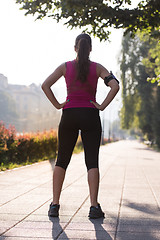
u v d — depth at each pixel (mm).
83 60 3889
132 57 37875
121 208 4789
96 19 6715
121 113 43312
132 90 39438
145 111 42562
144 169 12445
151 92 39188
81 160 16281
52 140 17266
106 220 3920
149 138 52125
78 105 3877
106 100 3885
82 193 6086
